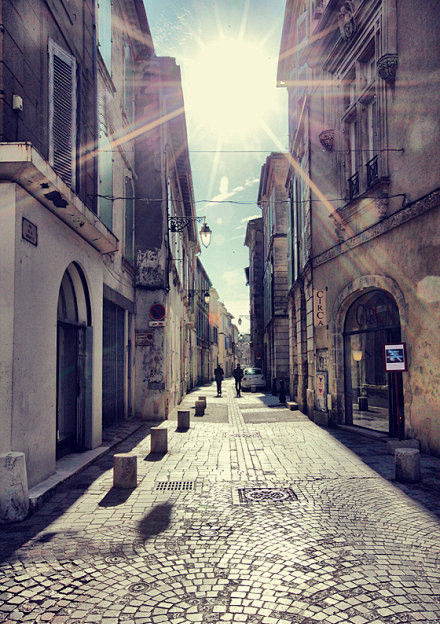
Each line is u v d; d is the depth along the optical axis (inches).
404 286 376.8
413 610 127.3
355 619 123.0
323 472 288.8
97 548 172.6
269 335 1273.4
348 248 473.7
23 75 245.3
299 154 676.7
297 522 199.2
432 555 164.4
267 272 1331.2
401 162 382.0
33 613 128.1
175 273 754.8
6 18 228.2
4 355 217.0
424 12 351.9
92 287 352.8
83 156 341.1
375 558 161.6
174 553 167.6
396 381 356.8
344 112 493.4
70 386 336.5
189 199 1022.4
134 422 518.0
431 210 343.0
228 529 191.5
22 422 225.8
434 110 341.4
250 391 1244.5
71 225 297.1
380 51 406.3
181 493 244.2
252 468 301.0
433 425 336.5
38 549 171.6
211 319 2218.3
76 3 334.3
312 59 571.5
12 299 218.2
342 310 501.4
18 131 237.3
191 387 1326.3
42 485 239.3
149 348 568.7
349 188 474.9
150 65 597.0
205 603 132.3
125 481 253.4
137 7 516.1
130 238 551.5
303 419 575.2
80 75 325.7
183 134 749.9
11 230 221.1
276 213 1096.8
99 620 124.3
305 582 144.0
